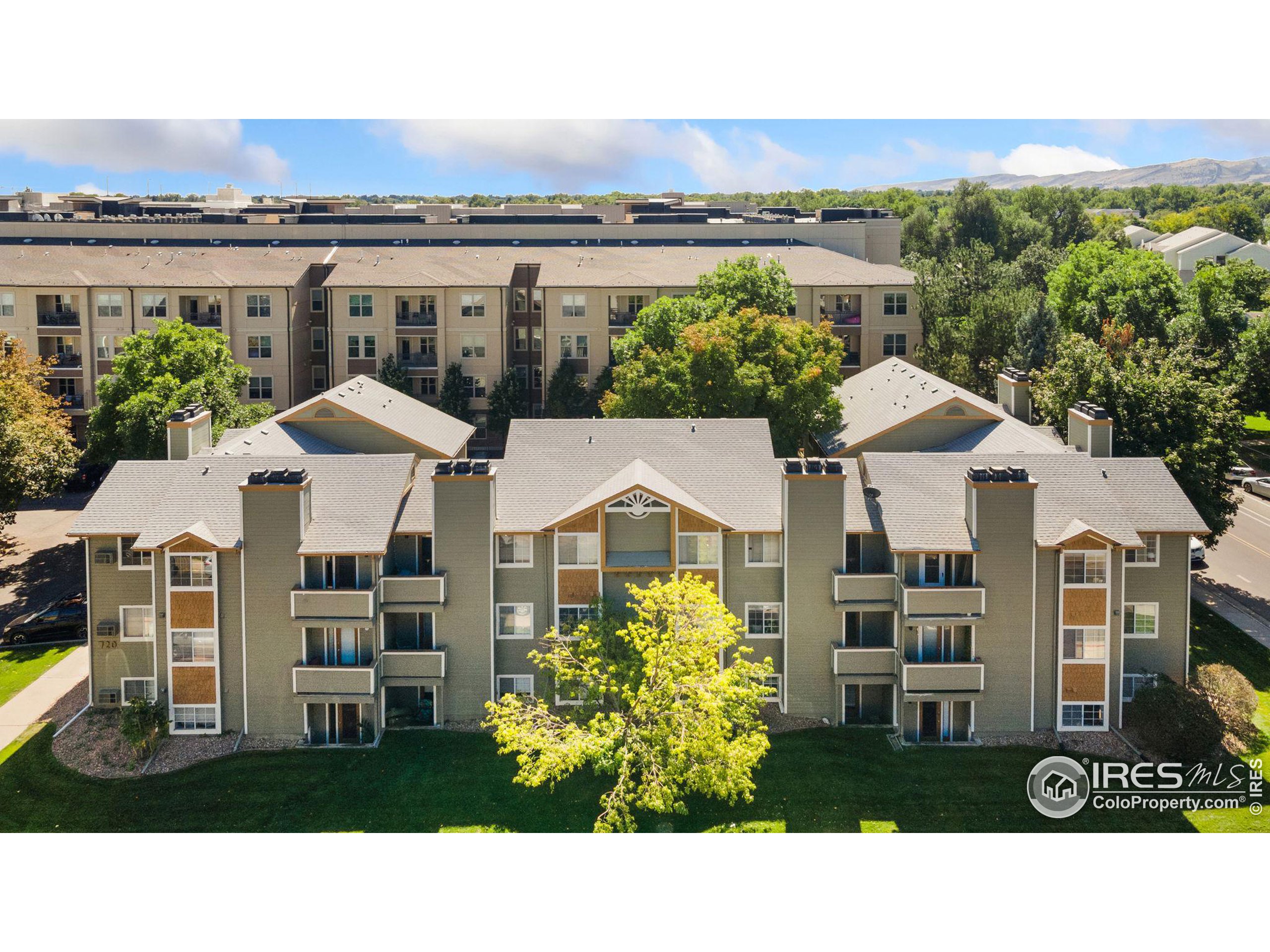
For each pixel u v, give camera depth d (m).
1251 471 82.75
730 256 97.75
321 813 40.22
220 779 42.34
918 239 155.88
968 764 42.97
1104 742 44.31
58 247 99.62
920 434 58.84
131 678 47.38
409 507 46.62
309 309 95.12
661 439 51.47
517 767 43.12
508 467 49.59
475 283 88.50
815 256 97.81
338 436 58.50
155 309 89.25
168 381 65.88
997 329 88.81
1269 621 55.97
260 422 64.31
